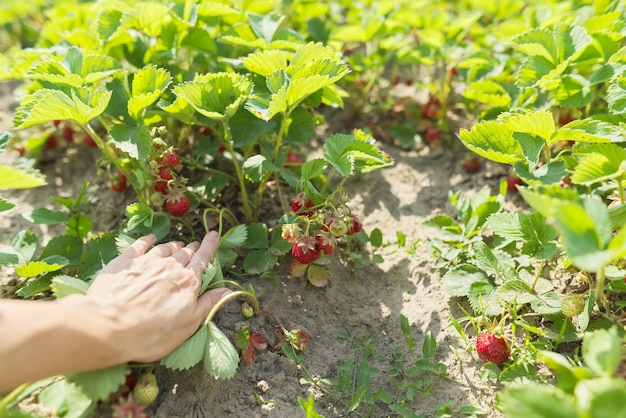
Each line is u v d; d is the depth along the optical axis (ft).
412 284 2.78
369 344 2.55
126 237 2.55
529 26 3.30
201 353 2.21
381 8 3.51
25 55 2.96
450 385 2.39
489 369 2.36
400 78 3.96
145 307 2.14
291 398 2.36
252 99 2.51
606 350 1.94
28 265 2.36
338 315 2.67
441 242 2.80
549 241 2.44
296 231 2.43
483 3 3.70
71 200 2.73
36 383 2.13
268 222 2.91
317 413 2.24
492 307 2.46
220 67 3.10
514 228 2.48
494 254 2.60
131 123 2.67
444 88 3.61
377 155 2.51
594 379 1.90
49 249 2.59
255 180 2.61
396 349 2.51
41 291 2.50
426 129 3.52
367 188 3.22
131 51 3.05
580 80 2.79
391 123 3.62
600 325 2.36
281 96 2.40
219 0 3.18
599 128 2.43
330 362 2.49
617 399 1.74
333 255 2.82
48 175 3.33
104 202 3.12
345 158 2.44
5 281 2.68
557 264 2.61
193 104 2.46
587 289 2.51
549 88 2.83
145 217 2.56
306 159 3.33
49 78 2.55
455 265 2.73
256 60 2.64
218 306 2.29
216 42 3.14
